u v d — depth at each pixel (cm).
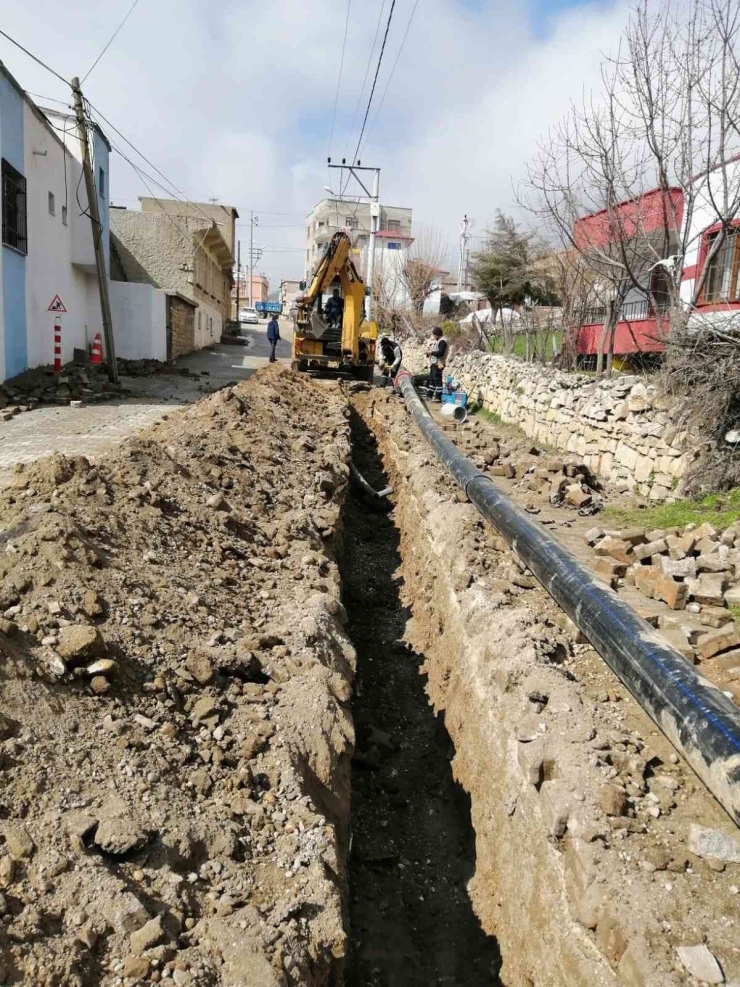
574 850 341
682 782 385
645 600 641
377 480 1237
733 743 353
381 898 435
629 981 285
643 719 438
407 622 756
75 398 1487
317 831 328
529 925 362
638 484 977
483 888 430
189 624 440
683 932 296
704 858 332
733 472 838
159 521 543
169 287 2883
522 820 399
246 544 606
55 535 434
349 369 1953
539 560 612
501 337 2173
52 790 293
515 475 1137
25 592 393
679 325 941
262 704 401
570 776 378
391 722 601
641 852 335
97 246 1695
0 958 224
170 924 261
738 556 658
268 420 1020
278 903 288
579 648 521
